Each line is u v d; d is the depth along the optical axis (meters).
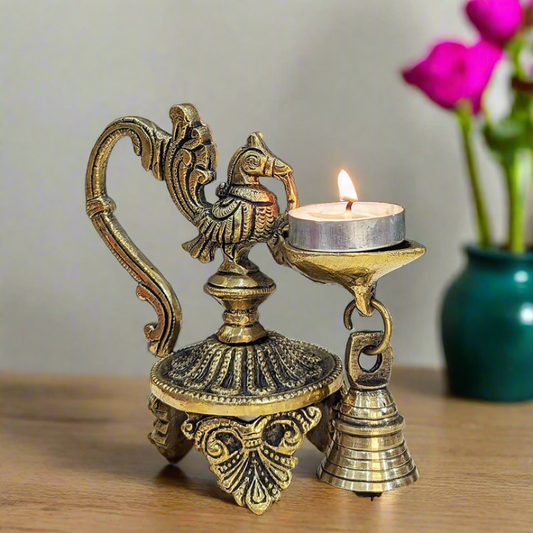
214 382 0.40
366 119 0.61
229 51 0.61
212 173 0.41
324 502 0.41
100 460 0.45
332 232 0.39
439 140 0.62
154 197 0.62
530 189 0.62
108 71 0.61
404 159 0.62
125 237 0.42
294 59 0.61
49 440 0.47
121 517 0.40
